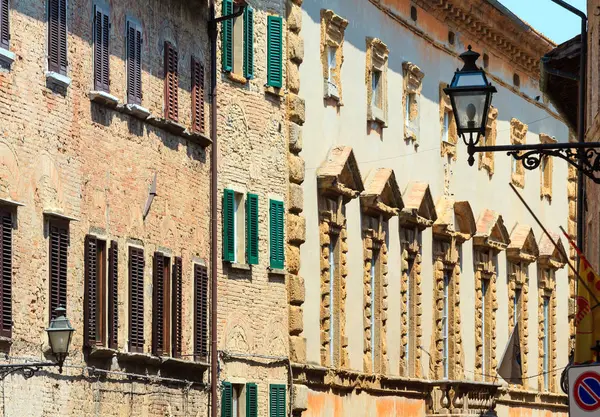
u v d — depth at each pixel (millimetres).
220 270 48594
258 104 51219
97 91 39875
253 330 50281
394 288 62125
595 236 44969
